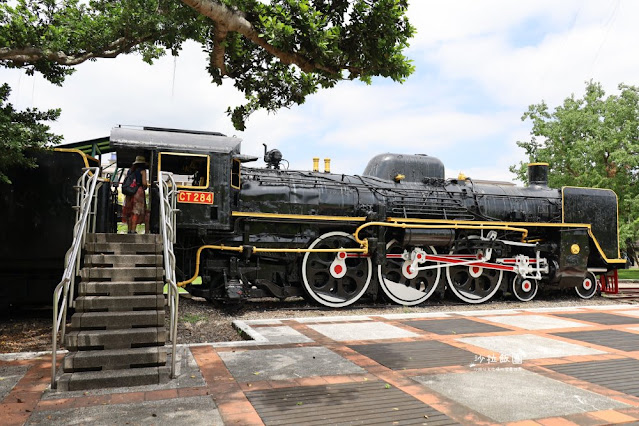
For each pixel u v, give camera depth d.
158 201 8.35
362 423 3.89
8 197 8.48
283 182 10.49
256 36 6.36
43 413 4.07
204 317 8.94
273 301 11.61
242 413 4.07
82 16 8.82
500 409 4.20
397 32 6.71
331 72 6.78
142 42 9.02
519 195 12.89
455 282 11.95
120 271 5.88
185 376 5.10
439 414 4.08
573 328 8.09
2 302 8.47
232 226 9.63
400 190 11.72
